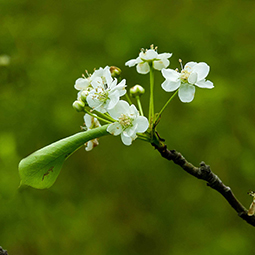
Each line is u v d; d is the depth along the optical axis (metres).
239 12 1.40
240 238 1.28
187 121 1.36
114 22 1.45
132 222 1.40
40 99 1.36
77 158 1.43
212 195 1.36
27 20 1.46
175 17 1.46
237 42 1.38
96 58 1.41
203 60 1.36
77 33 1.45
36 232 1.26
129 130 0.68
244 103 1.34
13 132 1.33
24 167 0.68
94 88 0.69
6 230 1.24
